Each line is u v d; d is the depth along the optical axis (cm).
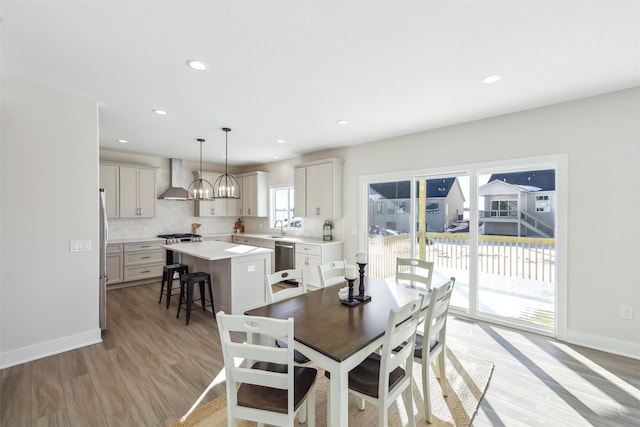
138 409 199
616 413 196
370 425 188
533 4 158
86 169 288
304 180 541
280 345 200
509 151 332
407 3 157
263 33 185
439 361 218
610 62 219
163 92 274
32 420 187
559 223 301
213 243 479
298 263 523
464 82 254
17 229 253
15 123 252
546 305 324
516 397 213
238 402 146
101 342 298
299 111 326
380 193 464
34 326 262
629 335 268
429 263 277
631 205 266
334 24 176
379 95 282
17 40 190
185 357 269
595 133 282
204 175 663
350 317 186
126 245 512
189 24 175
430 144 398
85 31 181
